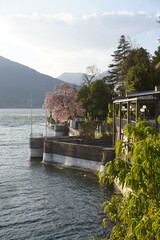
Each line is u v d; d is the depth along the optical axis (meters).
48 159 41.69
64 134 78.50
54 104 69.44
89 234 18.77
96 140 44.81
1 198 26.06
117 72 82.12
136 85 46.03
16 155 49.53
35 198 26.11
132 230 5.15
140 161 5.12
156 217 4.86
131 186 5.11
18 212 22.69
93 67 87.25
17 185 30.33
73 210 23.03
